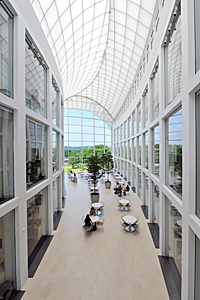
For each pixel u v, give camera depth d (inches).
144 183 549.0
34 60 292.4
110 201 593.0
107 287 219.0
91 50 785.6
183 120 176.4
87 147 1518.2
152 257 281.6
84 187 820.0
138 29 570.6
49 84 356.8
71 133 1448.1
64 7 440.8
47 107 353.7
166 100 285.4
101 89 1334.9
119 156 1268.5
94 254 289.3
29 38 251.1
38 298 200.7
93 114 1561.3
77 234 358.6
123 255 286.7
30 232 263.1
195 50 161.8
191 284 161.0
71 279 231.9
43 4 372.2
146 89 490.9
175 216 235.1
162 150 285.4
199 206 154.0
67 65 719.7
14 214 207.9
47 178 351.3
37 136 299.7
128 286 220.8
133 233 362.3
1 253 184.5
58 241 331.0
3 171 188.9
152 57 363.9
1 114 184.7
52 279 231.5
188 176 162.2
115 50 799.1
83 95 1497.3
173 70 249.6
